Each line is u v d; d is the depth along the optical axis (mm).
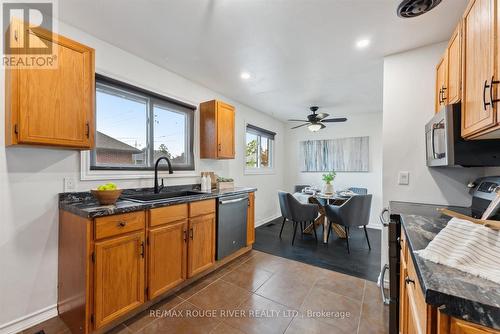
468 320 533
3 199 1493
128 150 2301
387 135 2178
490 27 936
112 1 1520
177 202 1978
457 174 1918
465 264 704
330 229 3592
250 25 1772
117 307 1543
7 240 1508
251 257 2871
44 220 1660
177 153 2828
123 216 1577
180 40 1997
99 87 2068
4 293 1498
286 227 4348
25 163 1575
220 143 2955
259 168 4625
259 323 1657
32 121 1388
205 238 2285
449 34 1845
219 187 3023
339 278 2324
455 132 1324
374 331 1576
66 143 1525
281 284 2203
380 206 4402
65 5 1553
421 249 870
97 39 1968
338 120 3713
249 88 3178
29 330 1560
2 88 1464
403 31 1812
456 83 1415
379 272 2461
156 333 1553
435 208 1795
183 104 2805
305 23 1738
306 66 2475
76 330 1492
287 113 4668
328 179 3961
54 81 1475
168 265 1901
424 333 694
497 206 969
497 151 1280
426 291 584
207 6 1565
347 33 1856
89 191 1900
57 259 1724
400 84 2139
